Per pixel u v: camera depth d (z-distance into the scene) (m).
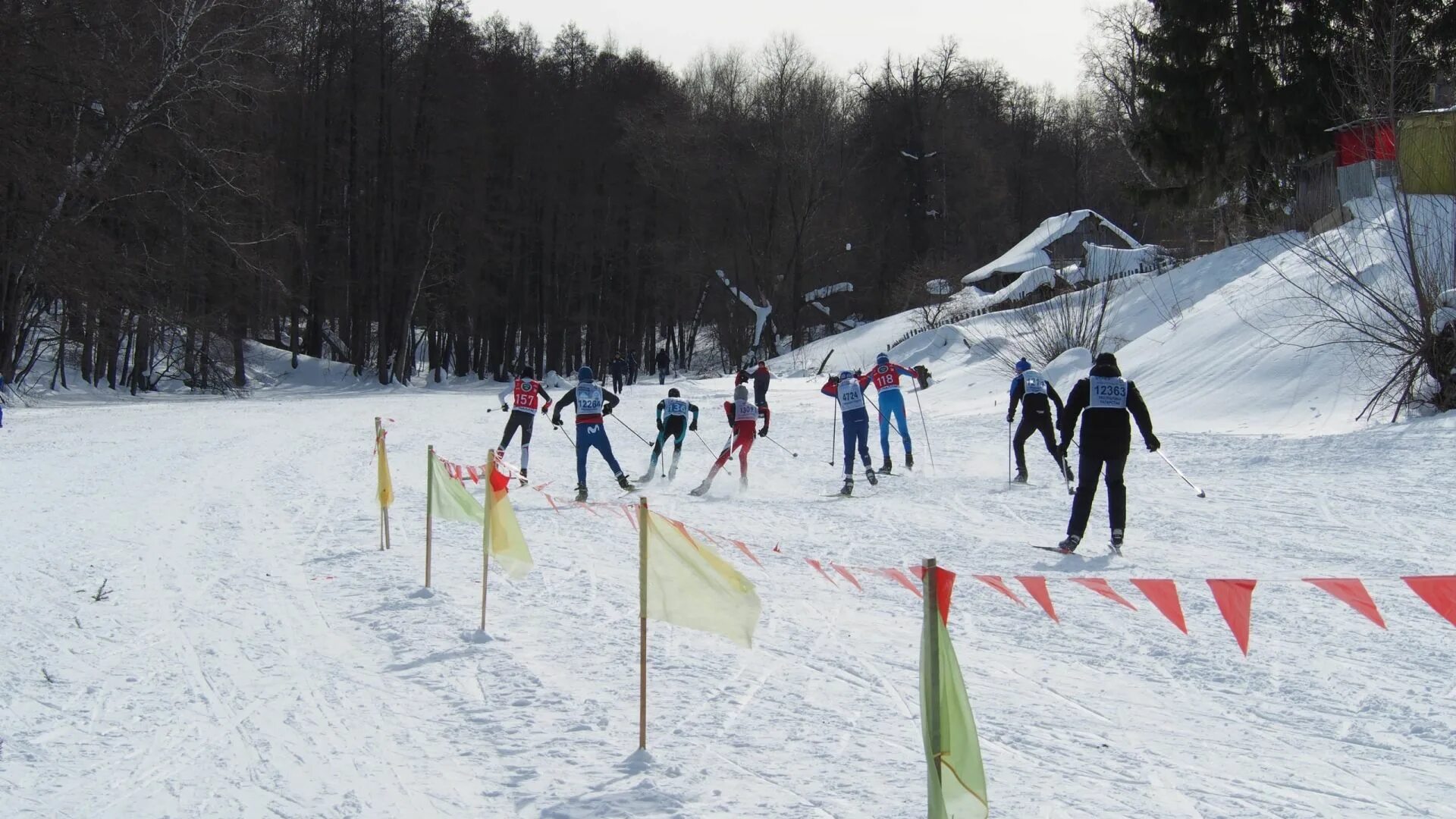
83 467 14.80
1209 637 5.98
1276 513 10.02
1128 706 4.89
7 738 4.57
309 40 46.00
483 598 6.24
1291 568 7.73
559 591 7.39
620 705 4.95
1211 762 4.20
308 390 43.44
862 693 5.11
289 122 45.03
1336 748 4.32
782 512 11.09
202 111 31.84
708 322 62.91
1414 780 3.99
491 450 6.30
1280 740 4.43
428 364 54.47
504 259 50.59
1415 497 10.27
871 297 60.78
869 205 61.28
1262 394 17.41
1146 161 29.77
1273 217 25.59
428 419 24.78
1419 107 17.92
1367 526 9.19
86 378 37.00
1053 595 7.11
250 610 6.86
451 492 7.43
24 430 20.95
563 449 18.36
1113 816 3.69
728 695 5.10
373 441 19.48
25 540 9.25
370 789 4.00
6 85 25.78
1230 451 14.16
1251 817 3.68
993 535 9.45
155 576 7.93
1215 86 28.27
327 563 8.45
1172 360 20.67
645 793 3.91
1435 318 14.67
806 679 5.33
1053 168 73.25
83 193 28.92
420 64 46.59
